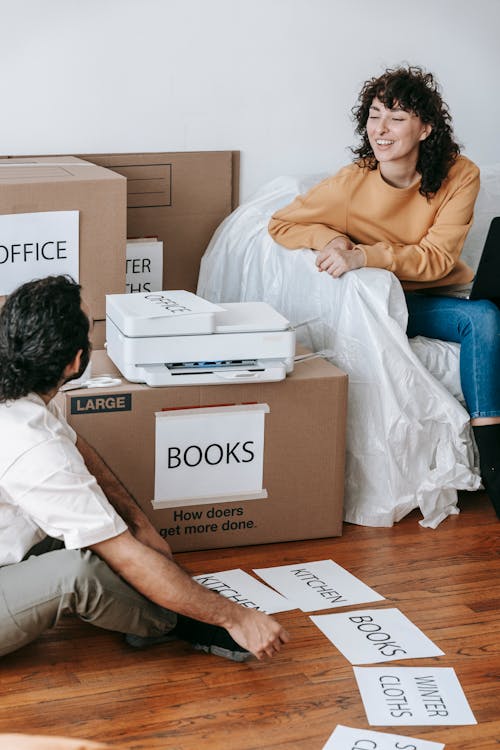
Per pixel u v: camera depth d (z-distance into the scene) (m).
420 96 2.86
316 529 2.69
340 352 2.82
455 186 2.99
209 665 2.09
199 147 3.62
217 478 2.56
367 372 2.79
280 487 2.62
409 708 1.96
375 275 2.80
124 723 1.89
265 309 2.66
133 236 3.58
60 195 2.79
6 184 2.73
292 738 1.86
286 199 3.47
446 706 1.97
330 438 2.63
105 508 1.88
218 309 2.49
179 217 3.63
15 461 1.84
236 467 2.57
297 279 3.05
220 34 3.53
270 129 3.70
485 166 3.86
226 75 3.58
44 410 1.88
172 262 3.66
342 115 3.79
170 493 2.53
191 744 1.83
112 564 1.92
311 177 3.62
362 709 1.96
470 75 3.95
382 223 3.01
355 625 2.26
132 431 2.46
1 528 1.96
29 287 1.88
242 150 3.68
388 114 2.88
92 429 2.43
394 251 2.89
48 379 1.88
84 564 1.91
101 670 2.06
